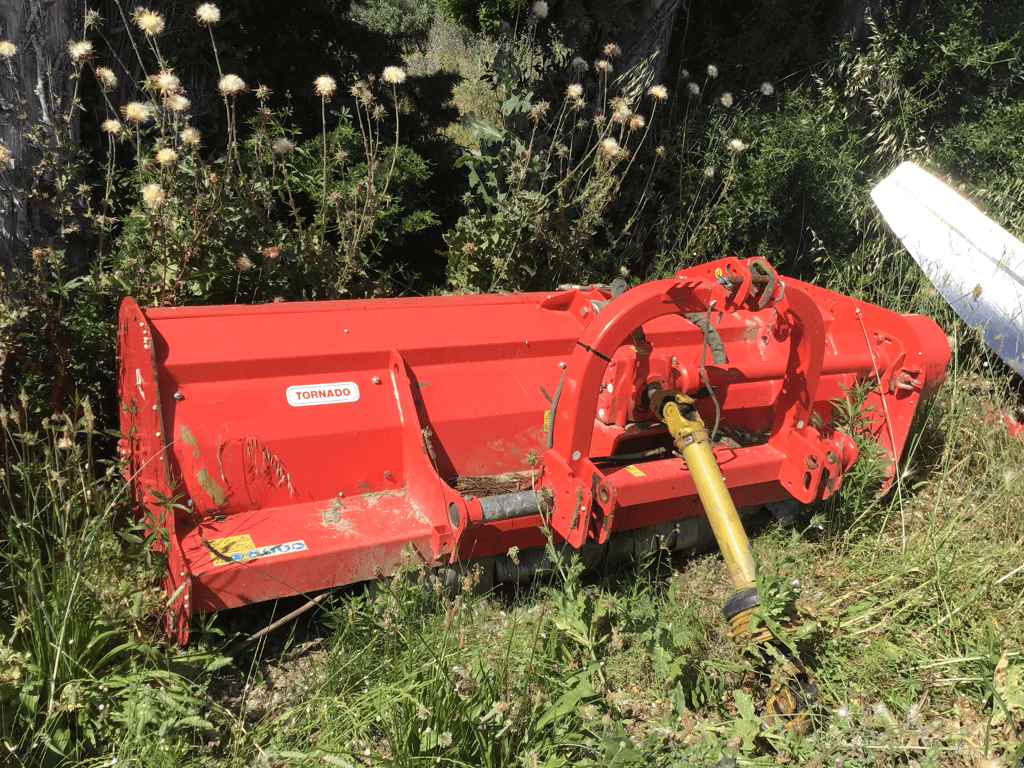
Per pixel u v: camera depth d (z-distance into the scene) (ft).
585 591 11.34
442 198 19.54
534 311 12.32
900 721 9.80
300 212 16.89
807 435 11.64
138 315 9.37
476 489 10.98
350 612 9.20
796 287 10.55
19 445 10.96
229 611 9.90
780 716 9.04
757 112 21.52
